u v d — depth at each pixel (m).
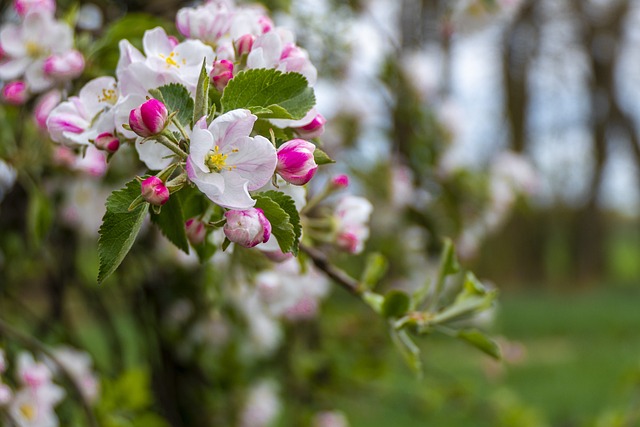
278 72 0.62
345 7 1.43
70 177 1.09
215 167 0.59
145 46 0.66
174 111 0.61
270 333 1.41
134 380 1.21
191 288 1.38
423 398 1.87
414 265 1.59
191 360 1.46
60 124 0.67
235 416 1.48
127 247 0.59
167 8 1.11
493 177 1.63
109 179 1.09
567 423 3.39
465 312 0.76
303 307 0.93
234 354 1.44
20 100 0.79
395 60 1.54
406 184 1.54
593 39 9.38
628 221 13.23
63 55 0.80
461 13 1.57
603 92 9.77
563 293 9.11
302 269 0.80
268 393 1.51
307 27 1.40
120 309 1.63
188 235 0.67
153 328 1.45
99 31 0.97
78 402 1.07
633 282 10.52
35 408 0.90
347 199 0.83
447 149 1.58
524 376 4.37
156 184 0.59
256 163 0.59
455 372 3.62
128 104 0.62
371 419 2.83
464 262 1.63
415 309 0.78
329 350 1.73
